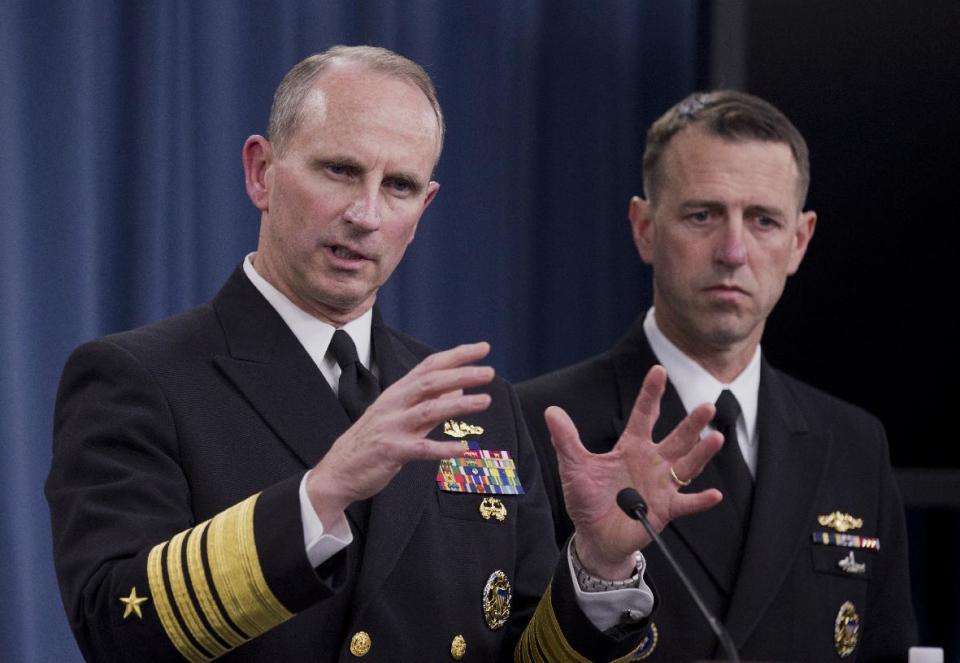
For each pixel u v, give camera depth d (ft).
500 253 21.65
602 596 11.33
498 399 13.20
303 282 11.71
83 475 11.02
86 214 18.24
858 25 20.62
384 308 20.66
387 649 11.40
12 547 17.37
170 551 10.23
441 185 21.34
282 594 9.91
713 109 15.47
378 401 9.96
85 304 18.16
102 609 10.31
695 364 15.51
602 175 22.40
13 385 17.52
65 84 18.22
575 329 22.21
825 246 20.39
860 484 15.74
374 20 20.70
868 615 15.78
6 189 17.69
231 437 11.41
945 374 20.56
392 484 11.68
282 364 11.80
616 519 11.01
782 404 15.72
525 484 13.00
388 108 11.51
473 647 11.89
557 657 11.49
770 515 14.93
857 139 20.53
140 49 18.81
